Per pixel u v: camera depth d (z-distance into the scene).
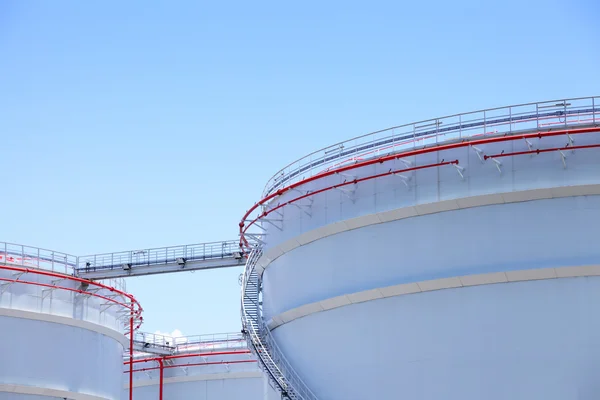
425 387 39.97
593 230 38.88
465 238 40.62
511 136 40.22
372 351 41.97
